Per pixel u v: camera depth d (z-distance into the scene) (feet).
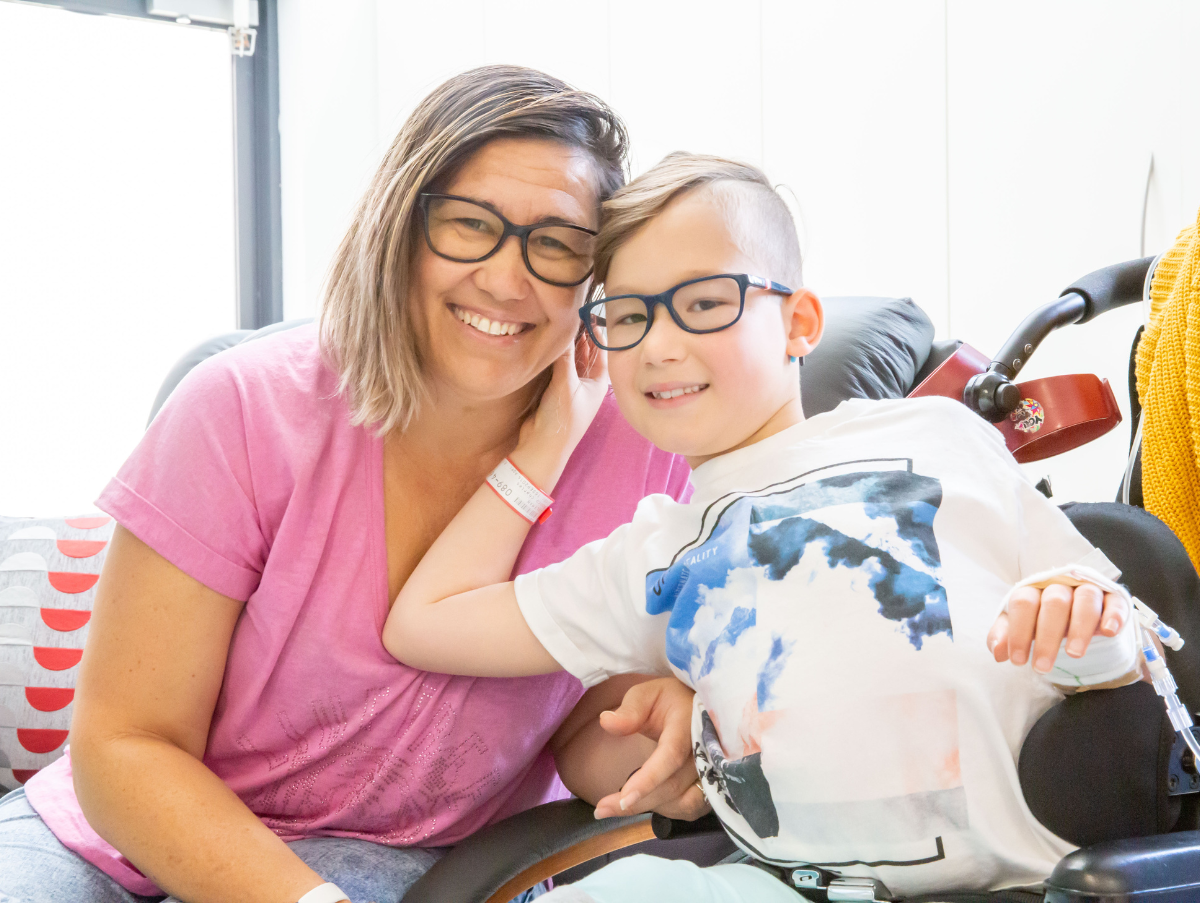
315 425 3.35
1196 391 3.25
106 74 9.95
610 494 3.70
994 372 3.48
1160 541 2.73
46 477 9.94
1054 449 3.72
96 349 10.11
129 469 3.22
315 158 10.28
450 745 3.42
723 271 3.03
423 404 3.42
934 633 2.56
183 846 2.90
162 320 10.41
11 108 9.58
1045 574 2.32
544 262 3.17
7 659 4.97
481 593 3.30
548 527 3.63
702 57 7.89
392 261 3.14
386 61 10.35
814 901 2.61
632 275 3.09
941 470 2.86
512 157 3.10
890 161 6.82
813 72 7.22
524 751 3.56
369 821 3.51
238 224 10.70
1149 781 2.37
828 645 2.63
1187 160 5.26
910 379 4.42
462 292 3.14
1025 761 2.44
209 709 3.35
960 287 6.48
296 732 3.43
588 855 3.20
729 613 2.83
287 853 2.92
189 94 10.38
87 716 3.13
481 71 3.30
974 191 6.35
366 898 3.14
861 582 2.65
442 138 3.09
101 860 3.32
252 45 10.41
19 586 5.12
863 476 2.86
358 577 3.35
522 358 3.26
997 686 2.55
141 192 10.22
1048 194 5.98
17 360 9.78
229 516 3.22
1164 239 5.41
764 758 2.66
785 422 3.23
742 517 2.92
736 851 3.32
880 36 6.81
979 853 2.45
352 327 3.30
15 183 9.65
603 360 3.68
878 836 2.52
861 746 2.53
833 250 7.25
